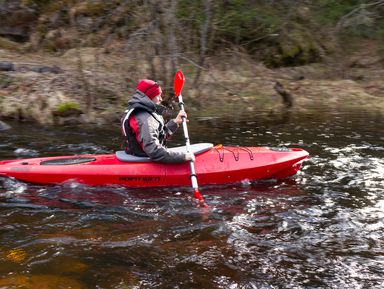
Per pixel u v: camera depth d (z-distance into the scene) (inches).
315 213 171.9
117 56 431.2
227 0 485.7
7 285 121.0
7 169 188.4
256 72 476.4
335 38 533.3
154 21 370.6
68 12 489.7
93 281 125.6
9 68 377.7
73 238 149.4
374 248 146.6
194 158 190.1
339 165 227.5
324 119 340.5
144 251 142.7
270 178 207.0
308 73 502.3
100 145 257.6
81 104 336.5
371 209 175.6
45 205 174.1
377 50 527.2
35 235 150.6
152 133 184.2
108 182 189.5
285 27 526.3
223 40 477.4
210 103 382.0
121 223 161.9
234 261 138.2
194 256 140.5
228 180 200.1
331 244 149.0
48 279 125.1
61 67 406.9
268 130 303.1
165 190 191.3
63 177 188.1
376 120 338.0
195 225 161.5
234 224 162.7
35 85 355.6
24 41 489.7
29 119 311.6
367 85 465.1
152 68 370.6
